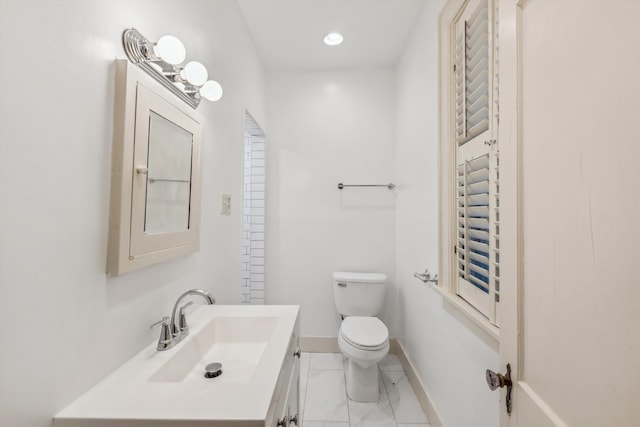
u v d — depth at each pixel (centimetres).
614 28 41
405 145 221
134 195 77
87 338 66
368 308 229
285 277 254
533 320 61
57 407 58
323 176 255
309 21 193
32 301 53
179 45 86
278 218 255
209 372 94
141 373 74
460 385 128
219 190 146
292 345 108
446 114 143
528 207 62
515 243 66
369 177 253
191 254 117
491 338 100
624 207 40
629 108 39
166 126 95
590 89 46
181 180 104
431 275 164
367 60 241
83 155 64
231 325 116
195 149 114
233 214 167
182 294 102
